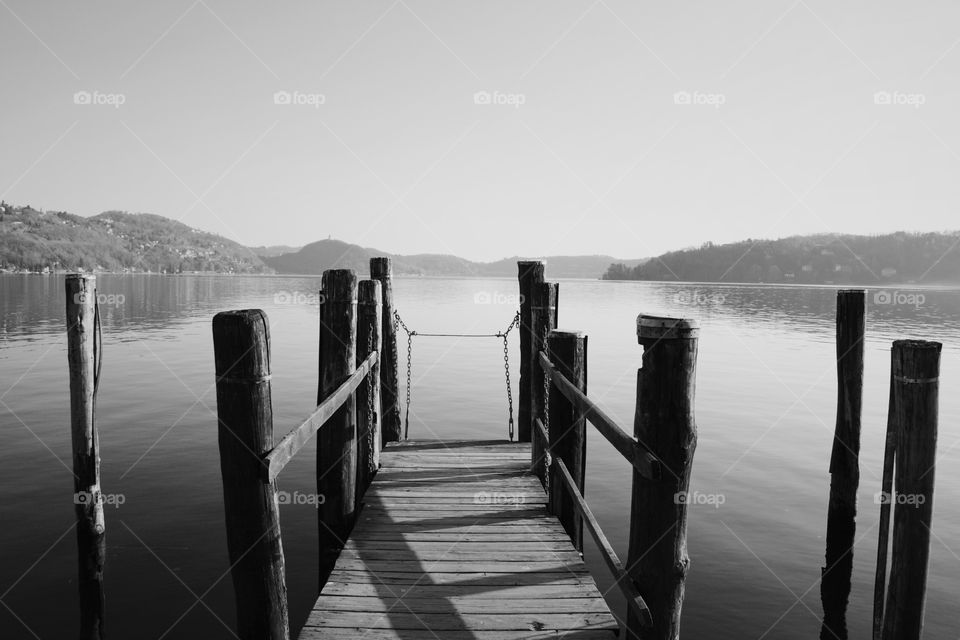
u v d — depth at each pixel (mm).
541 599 3871
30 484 8992
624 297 79875
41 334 30016
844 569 6562
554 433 5043
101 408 14344
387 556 4492
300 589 6152
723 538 7273
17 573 6340
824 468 10023
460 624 3564
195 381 18078
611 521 7746
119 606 5734
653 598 2658
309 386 17219
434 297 72312
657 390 2617
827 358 24953
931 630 5367
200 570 6426
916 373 3322
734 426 13047
